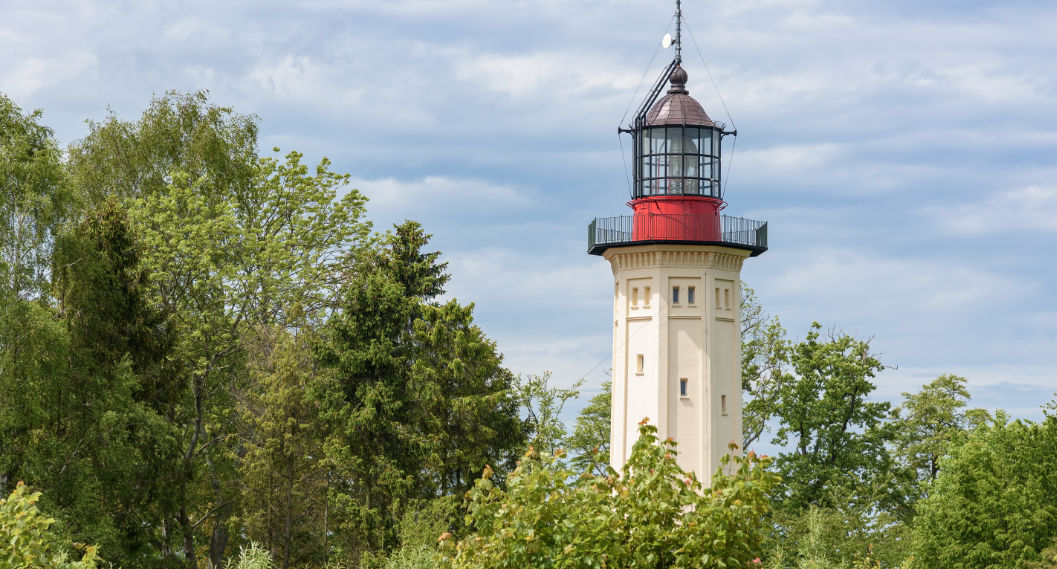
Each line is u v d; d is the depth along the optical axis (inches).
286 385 2187.5
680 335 2023.9
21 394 1680.6
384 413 2220.7
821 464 2456.9
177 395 2046.0
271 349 2368.4
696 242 2011.6
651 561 712.4
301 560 2313.0
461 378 2349.9
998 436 2012.8
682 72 2112.5
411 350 2363.4
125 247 1979.6
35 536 810.8
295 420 2170.3
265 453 2150.6
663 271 2031.3
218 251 2493.8
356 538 2139.5
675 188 2050.9
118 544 1700.3
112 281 1913.1
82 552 1596.9
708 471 1989.4
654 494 738.8
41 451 1678.2
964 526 1851.6
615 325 2103.8
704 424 2000.5
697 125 2059.5
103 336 1883.6
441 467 2219.5
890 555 2014.0
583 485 762.8
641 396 2036.2
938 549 1892.2
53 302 1905.8
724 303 2060.8
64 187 1861.5
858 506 2240.4
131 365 1897.1
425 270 2559.1
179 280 2501.2
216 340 2470.5
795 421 2470.5
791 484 2404.0
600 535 720.3
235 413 2506.2
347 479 2274.9
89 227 1926.7
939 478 2068.2
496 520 754.2
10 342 1692.9
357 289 2313.0
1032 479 1878.7
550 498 745.6
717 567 700.0
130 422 1822.1
